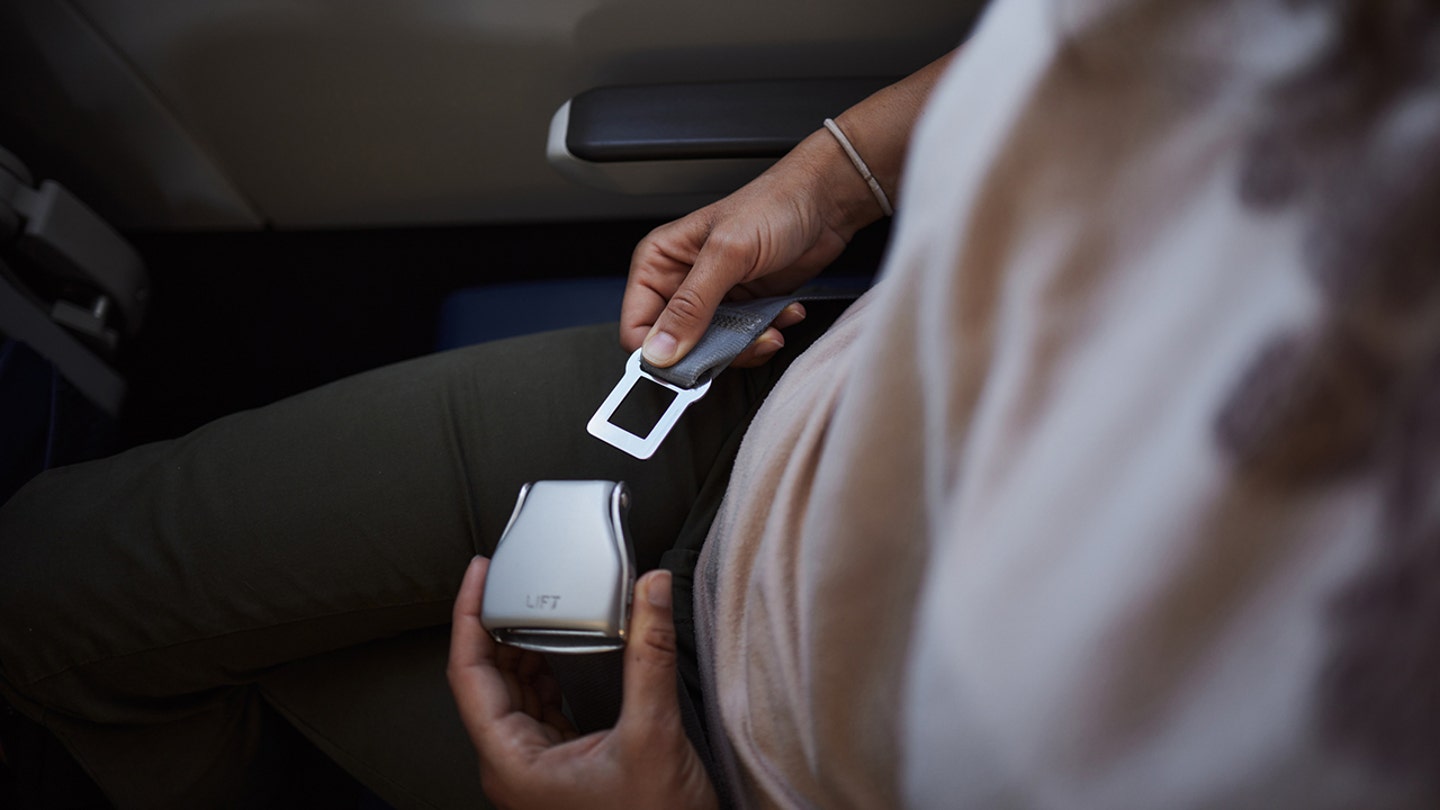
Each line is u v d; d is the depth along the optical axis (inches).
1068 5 9.7
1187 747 10.5
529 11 36.3
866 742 15.3
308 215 49.3
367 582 24.9
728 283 25.6
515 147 43.4
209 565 24.4
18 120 41.4
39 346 37.0
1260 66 9.4
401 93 40.4
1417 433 9.3
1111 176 10.1
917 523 13.4
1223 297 9.8
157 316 50.9
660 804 18.8
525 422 26.5
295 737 30.7
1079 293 10.4
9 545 24.9
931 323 11.4
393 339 50.7
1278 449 9.7
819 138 28.0
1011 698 10.9
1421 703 9.5
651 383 27.0
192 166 44.9
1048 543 10.6
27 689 24.1
